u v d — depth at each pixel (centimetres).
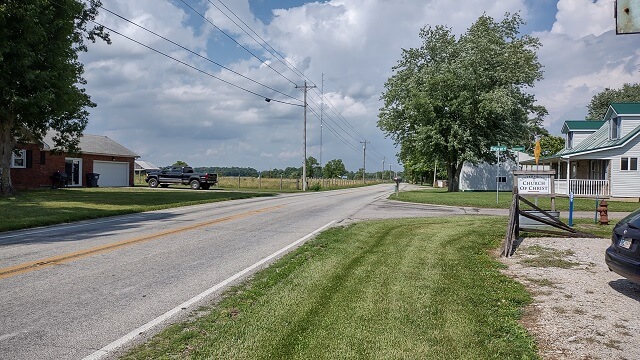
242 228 1242
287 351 409
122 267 740
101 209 1702
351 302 550
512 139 4141
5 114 2159
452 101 3900
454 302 557
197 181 4188
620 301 586
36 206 1780
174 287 625
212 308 537
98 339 438
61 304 542
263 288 618
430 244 984
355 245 969
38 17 2094
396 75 4503
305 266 752
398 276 684
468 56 3903
